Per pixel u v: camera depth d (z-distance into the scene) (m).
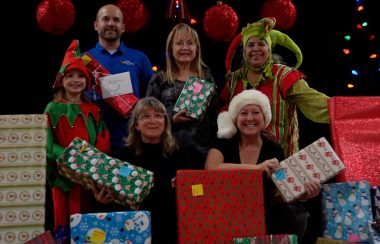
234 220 3.07
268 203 3.42
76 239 2.84
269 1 4.48
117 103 3.93
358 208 3.09
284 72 3.88
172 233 3.35
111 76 3.96
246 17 5.22
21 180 3.05
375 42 4.92
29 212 3.02
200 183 3.07
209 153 3.53
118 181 3.18
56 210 3.56
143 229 2.87
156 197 3.38
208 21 4.43
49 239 2.87
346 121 3.69
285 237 2.90
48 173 3.54
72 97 3.78
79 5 5.14
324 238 3.16
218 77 5.21
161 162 3.44
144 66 4.36
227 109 3.96
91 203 3.57
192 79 3.86
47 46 5.02
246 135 3.47
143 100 3.48
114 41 4.30
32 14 4.97
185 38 3.94
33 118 3.11
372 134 3.64
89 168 3.22
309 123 5.31
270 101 3.85
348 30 5.00
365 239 3.03
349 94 4.99
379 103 3.70
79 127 3.67
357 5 4.95
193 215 3.04
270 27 3.94
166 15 4.71
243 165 3.33
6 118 3.09
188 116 3.74
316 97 3.80
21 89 4.96
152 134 3.41
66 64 3.76
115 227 2.86
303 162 3.21
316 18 5.10
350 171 3.55
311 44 5.12
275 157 3.46
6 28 4.94
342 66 5.01
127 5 4.50
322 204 3.22
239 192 3.10
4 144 3.07
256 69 3.95
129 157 3.45
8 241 2.99
